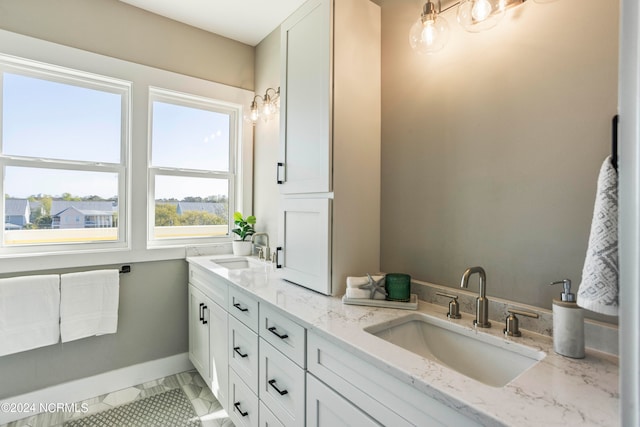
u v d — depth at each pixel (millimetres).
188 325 2385
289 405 1208
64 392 1939
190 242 2471
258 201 2600
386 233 1573
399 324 1156
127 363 2152
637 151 374
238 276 1801
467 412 642
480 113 1195
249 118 2635
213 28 2412
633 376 375
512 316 1015
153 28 2219
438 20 1162
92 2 2004
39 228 1923
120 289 2123
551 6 1004
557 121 994
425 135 1395
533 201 1053
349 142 1478
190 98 2414
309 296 1419
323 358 1039
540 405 644
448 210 1309
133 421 1803
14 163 1854
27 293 1754
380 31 1601
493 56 1154
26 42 1792
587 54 931
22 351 1779
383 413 822
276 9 2172
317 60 1484
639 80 374
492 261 1166
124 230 2176
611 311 640
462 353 1082
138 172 2160
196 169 2494
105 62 2023
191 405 1960
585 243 939
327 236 1417
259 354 1419
